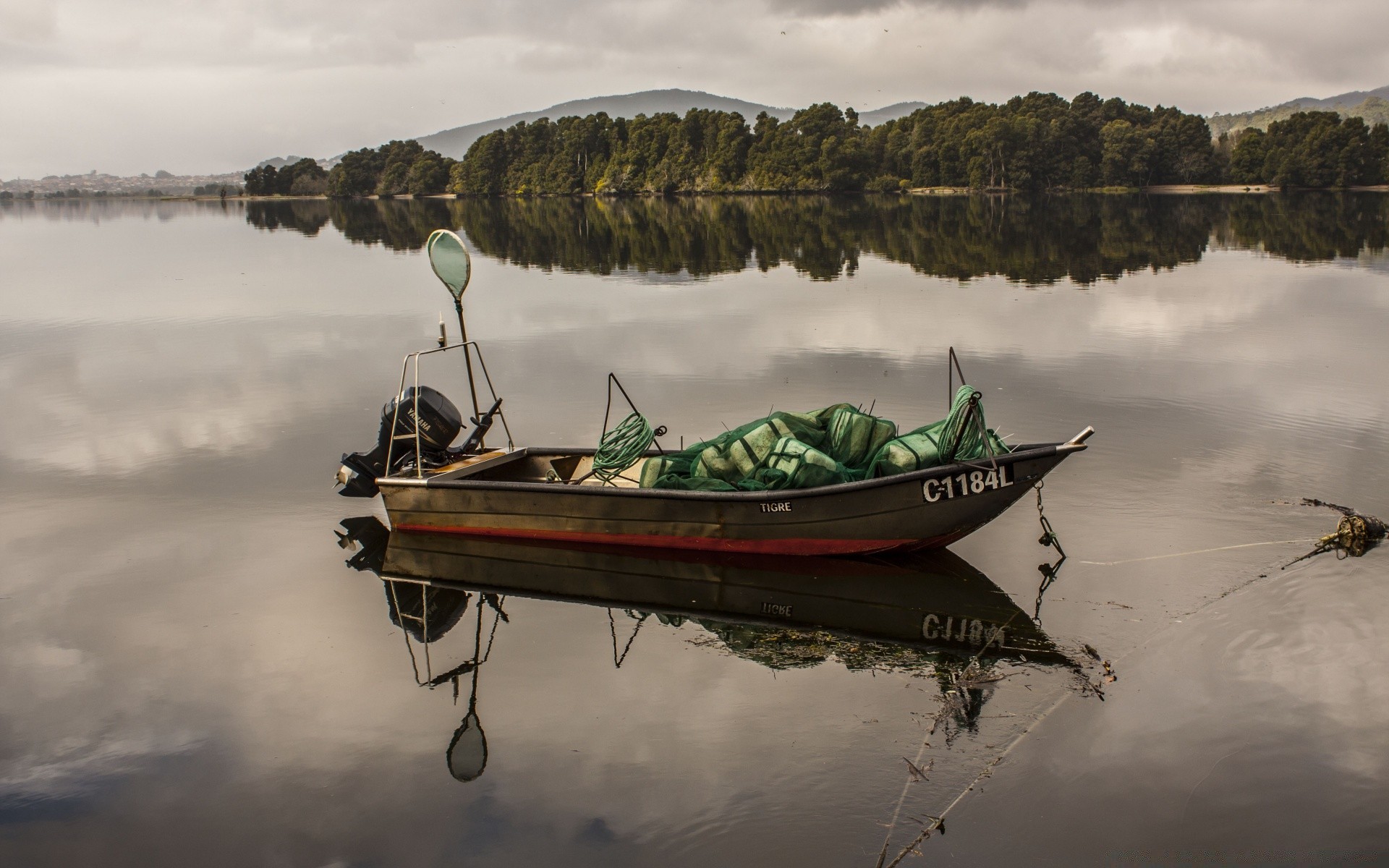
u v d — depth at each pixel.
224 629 7.31
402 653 6.97
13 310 21.45
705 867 4.73
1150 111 106.44
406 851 4.95
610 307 20.50
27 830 5.15
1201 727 5.66
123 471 10.61
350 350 16.53
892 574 8.20
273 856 4.95
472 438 10.09
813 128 103.69
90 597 7.79
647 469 9.02
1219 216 49.94
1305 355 14.85
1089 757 5.44
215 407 13.05
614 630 7.32
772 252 32.84
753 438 8.76
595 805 5.23
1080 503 9.12
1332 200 66.44
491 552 8.88
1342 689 5.96
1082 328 17.34
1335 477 9.52
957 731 5.76
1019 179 93.62
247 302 22.22
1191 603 7.14
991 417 11.77
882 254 31.70
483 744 5.81
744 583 8.13
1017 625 7.03
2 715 6.19
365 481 9.54
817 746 5.67
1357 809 4.94
